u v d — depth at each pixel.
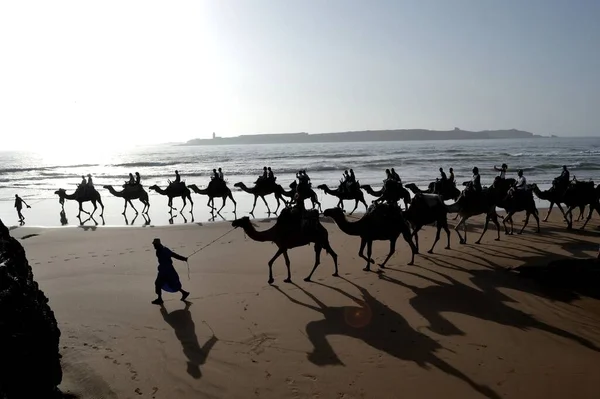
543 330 8.72
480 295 10.64
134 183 24.83
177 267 13.57
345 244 16.20
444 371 7.34
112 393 6.89
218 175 24.53
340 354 7.98
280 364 7.70
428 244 15.93
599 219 20.61
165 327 9.24
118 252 15.56
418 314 9.65
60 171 68.06
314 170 55.78
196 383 7.15
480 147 140.75
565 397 6.59
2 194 37.44
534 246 15.16
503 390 6.80
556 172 48.12
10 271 5.96
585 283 10.82
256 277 12.49
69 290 11.65
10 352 5.13
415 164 63.59
